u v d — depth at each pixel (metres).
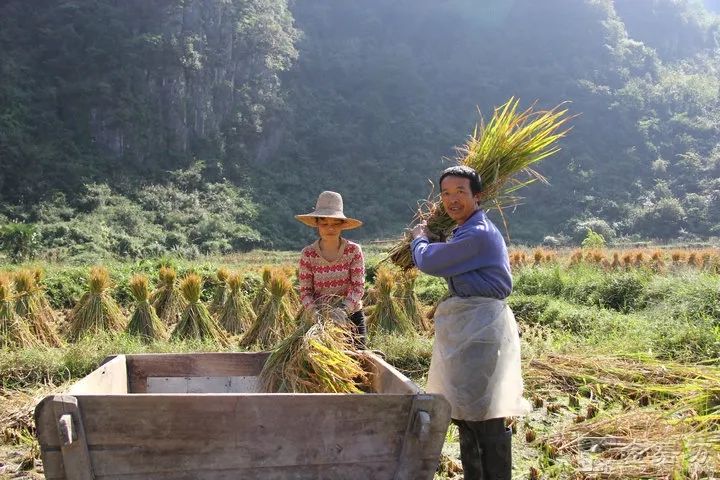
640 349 7.01
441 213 3.74
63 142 45.75
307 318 3.56
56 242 35.28
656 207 57.66
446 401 2.71
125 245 38.12
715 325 7.85
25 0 53.34
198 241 43.81
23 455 4.45
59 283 11.38
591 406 5.26
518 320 9.84
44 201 40.53
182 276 12.26
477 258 3.22
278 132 59.81
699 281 9.64
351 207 56.28
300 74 68.44
